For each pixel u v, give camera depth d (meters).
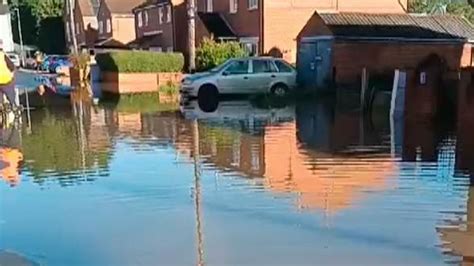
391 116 18.00
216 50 31.19
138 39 50.75
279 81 25.28
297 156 12.05
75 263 6.54
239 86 24.86
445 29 28.62
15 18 74.88
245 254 6.64
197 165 11.39
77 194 9.38
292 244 6.91
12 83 19.19
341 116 18.47
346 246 6.81
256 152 12.55
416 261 6.34
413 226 7.45
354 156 11.90
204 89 24.67
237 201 8.78
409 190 9.12
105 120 18.33
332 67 26.66
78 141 14.38
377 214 7.97
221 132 15.42
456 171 10.37
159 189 9.57
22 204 8.89
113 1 59.41
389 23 28.67
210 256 6.62
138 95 27.67
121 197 9.14
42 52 68.25
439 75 17.38
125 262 6.54
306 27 29.03
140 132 15.70
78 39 67.19
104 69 32.41
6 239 7.34
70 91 29.89
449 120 16.84
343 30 26.94
